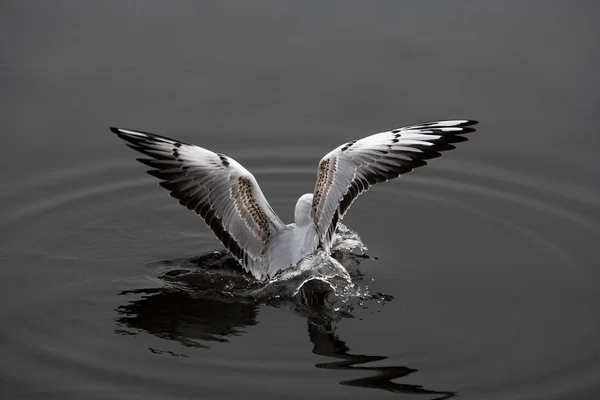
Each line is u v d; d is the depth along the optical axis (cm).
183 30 2039
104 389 1060
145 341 1155
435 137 1257
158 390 1055
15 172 1602
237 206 1277
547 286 1284
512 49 1967
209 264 1354
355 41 2009
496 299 1248
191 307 1236
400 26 2064
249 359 1112
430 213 1508
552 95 1820
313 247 1273
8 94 1805
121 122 1741
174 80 1872
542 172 1625
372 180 1231
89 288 1283
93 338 1163
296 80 1881
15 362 1113
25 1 2138
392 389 1055
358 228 1455
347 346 1141
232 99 1825
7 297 1255
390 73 1900
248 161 1670
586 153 1666
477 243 1406
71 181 1588
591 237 1427
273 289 1273
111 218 1486
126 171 1625
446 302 1239
